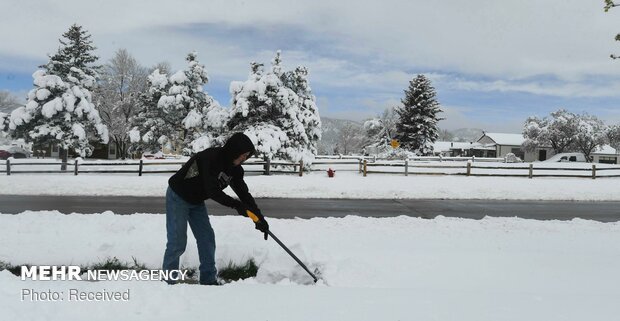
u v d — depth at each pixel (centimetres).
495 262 473
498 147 6356
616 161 6066
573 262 478
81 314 273
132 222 664
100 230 606
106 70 4000
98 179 1698
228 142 388
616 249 563
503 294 336
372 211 1147
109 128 3928
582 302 319
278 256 473
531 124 4703
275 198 1402
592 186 1780
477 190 1611
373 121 5769
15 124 2514
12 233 579
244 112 2145
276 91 2222
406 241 590
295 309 291
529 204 1370
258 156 2184
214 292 324
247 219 716
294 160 2200
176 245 409
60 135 2461
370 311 291
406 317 281
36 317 262
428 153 4853
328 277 416
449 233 656
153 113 3388
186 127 2891
